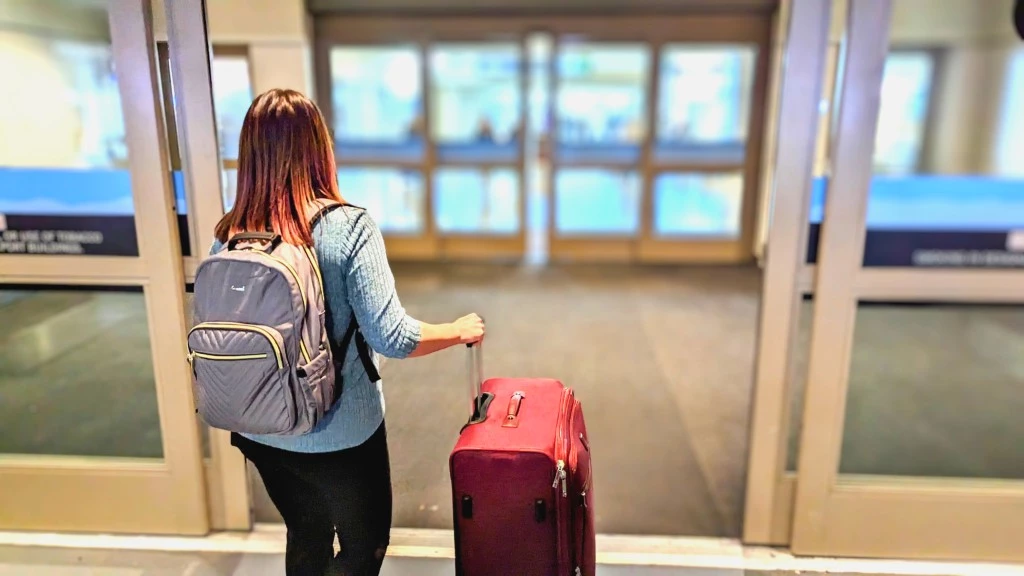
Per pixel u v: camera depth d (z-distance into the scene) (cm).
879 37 175
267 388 123
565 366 362
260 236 127
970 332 306
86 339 212
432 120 598
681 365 365
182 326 201
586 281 546
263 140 129
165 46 184
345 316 133
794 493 209
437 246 629
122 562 206
